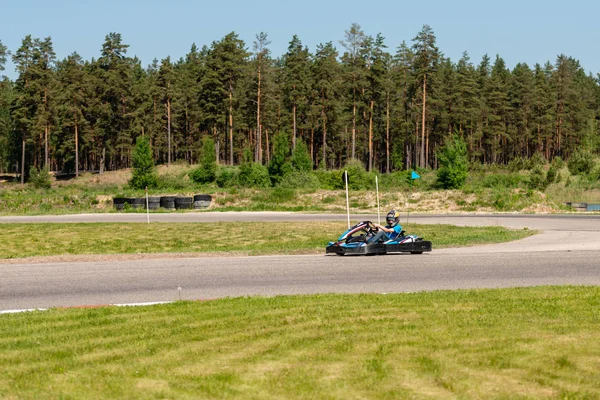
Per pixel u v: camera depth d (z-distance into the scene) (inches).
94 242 954.7
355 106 3122.5
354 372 244.7
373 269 552.7
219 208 1673.2
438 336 301.0
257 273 535.8
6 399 221.6
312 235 1016.2
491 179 2361.0
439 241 835.4
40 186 2918.3
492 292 431.2
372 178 2357.3
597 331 309.1
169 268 564.1
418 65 2972.4
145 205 1726.1
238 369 251.9
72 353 282.4
